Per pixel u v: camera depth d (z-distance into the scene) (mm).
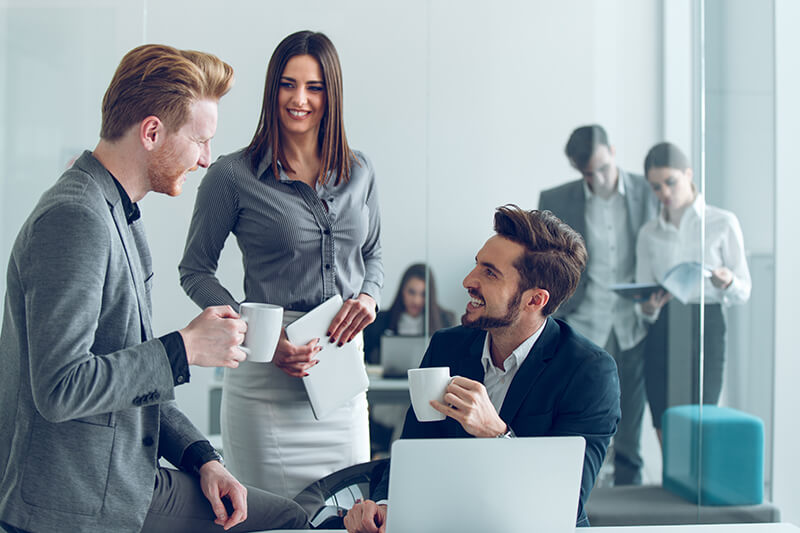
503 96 2900
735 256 3000
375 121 2840
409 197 2859
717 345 3004
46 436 1228
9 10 2648
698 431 3006
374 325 2836
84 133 2709
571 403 1555
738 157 2990
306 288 2133
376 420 2820
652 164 2965
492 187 2898
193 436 1510
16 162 2674
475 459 1052
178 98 1291
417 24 2855
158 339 1254
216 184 2098
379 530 1251
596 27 2928
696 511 2992
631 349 2990
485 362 1656
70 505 1233
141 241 1454
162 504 1384
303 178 2172
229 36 2756
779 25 2973
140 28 2721
